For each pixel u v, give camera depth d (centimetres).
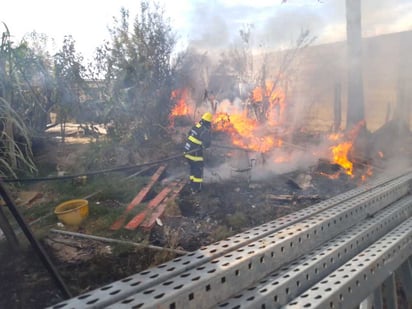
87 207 495
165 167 717
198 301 184
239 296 203
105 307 166
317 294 201
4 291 323
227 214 513
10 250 382
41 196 579
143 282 189
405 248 298
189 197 581
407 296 319
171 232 450
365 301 255
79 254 396
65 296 299
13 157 584
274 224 298
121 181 627
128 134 796
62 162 732
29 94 754
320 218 312
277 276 229
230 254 227
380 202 398
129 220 482
